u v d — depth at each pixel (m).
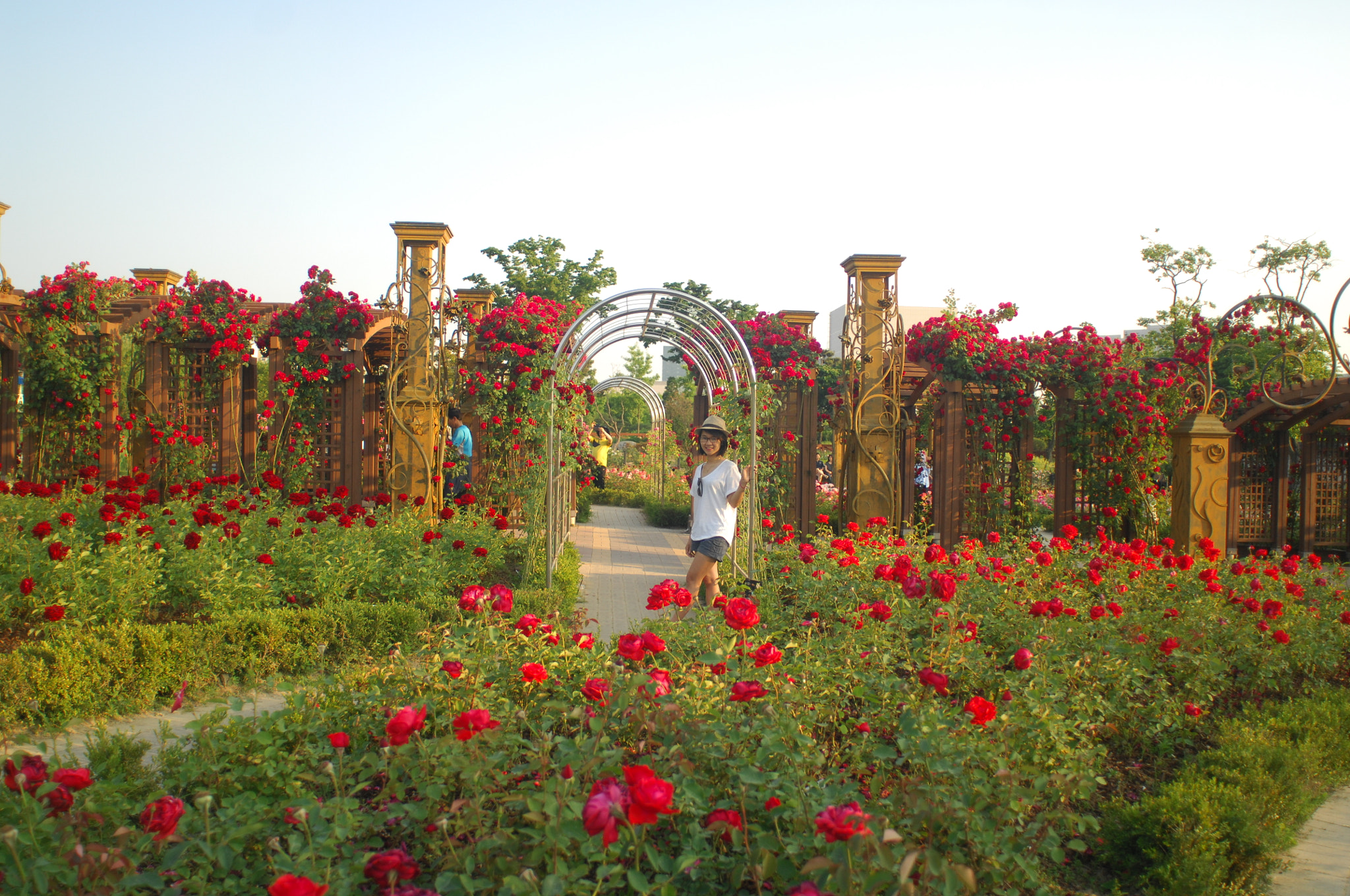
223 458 9.27
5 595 4.61
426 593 5.88
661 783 1.79
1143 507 9.89
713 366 9.65
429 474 8.29
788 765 2.61
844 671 3.50
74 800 2.15
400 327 8.99
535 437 7.90
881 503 8.95
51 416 9.06
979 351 9.64
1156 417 9.52
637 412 41.00
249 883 2.16
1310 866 3.20
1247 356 14.21
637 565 9.36
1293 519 11.25
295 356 8.95
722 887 2.24
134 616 4.97
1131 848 3.13
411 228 8.34
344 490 7.23
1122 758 3.89
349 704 3.02
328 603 5.25
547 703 2.76
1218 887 2.86
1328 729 4.02
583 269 22.42
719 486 5.95
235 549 5.85
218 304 9.11
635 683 2.72
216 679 4.56
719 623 4.00
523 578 6.88
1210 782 3.30
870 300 8.96
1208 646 4.59
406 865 1.94
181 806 1.97
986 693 3.88
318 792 2.68
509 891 1.97
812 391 10.24
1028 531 10.06
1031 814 2.97
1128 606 5.04
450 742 2.40
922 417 10.66
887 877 1.94
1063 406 10.11
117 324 9.25
